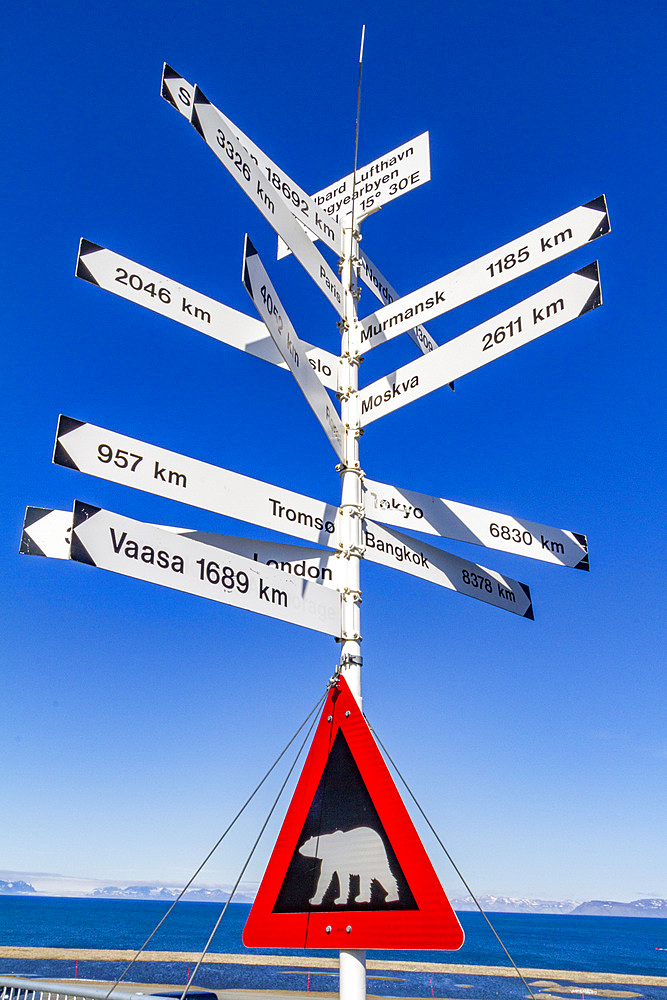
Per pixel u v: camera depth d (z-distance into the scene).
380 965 52.72
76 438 3.07
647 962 64.38
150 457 3.27
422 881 2.41
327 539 3.66
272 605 3.09
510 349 3.71
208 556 3.04
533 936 110.31
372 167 4.92
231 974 37.12
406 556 3.83
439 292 4.20
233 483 3.49
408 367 4.11
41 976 33.28
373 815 2.57
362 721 2.73
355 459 3.86
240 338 4.07
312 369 3.46
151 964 40.31
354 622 3.40
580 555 4.51
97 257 3.59
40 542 2.88
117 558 2.77
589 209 3.75
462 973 47.78
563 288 3.67
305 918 2.55
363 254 4.83
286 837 2.69
